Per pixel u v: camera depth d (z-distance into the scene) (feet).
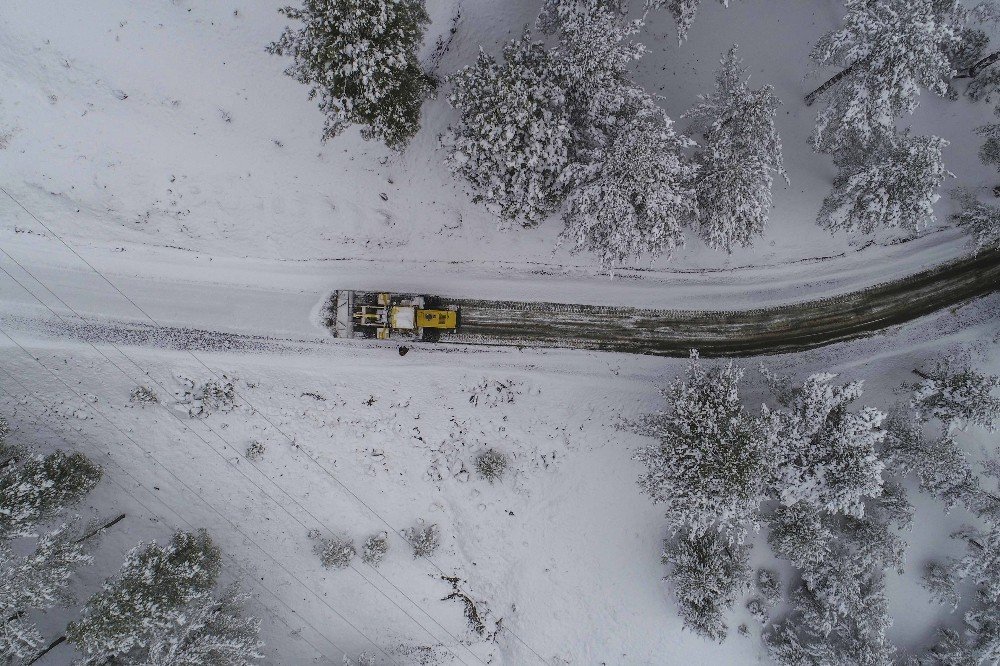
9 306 90.02
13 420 89.81
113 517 93.35
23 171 87.76
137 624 76.23
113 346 91.76
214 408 92.84
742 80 89.35
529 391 96.63
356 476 95.55
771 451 77.97
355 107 71.51
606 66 73.51
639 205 78.18
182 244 92.22
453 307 95.91
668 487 78.89
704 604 90.79
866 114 77.46
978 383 86.48
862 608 93.09
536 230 94.17
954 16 77.66
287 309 94.32
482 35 88.79
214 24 86.99
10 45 84.43
